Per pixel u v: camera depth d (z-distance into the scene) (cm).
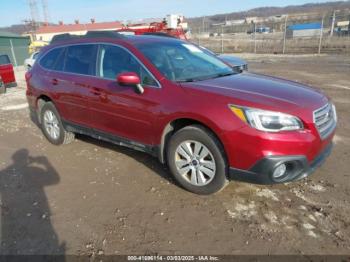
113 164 459
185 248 283
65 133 531
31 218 334
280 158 300
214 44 4197
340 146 497
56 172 442
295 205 339
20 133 636
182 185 373
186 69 404
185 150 356
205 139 333
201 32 4897
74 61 482
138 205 351
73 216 335
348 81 1134
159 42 441
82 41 475
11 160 492
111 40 433
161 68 382
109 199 366
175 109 345
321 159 334
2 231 314
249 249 278
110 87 413
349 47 2897
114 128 429
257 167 307
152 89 371
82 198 370
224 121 313
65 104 495
